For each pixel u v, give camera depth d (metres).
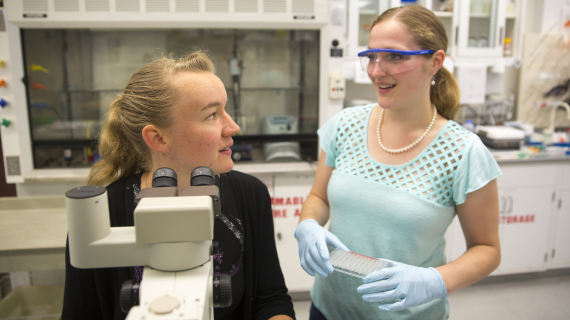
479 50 2.89
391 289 0.82
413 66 0.87
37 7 2.02
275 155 2.44
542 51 3.07
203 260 0.49
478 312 2.32
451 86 1.01
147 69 0.73
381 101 0.93
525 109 3.16
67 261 0.78
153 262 0.48
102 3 2.05
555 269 2.75
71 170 2.27
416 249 0.95
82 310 0.80
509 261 2.61
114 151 0.83
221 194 0.86
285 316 0.87
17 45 2.10
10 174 2.21
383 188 0.96
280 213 2.37
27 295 1.77
